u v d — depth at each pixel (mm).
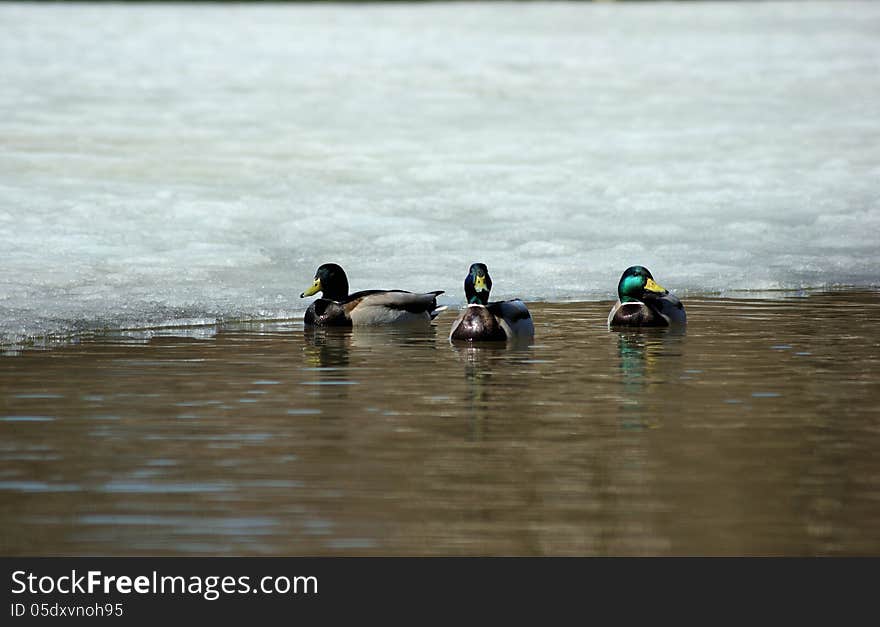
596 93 85688
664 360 32750
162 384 29922
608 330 37281
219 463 23516
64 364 32125
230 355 33562
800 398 28500
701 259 48969
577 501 21531
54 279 43250
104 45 107500
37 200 55219
